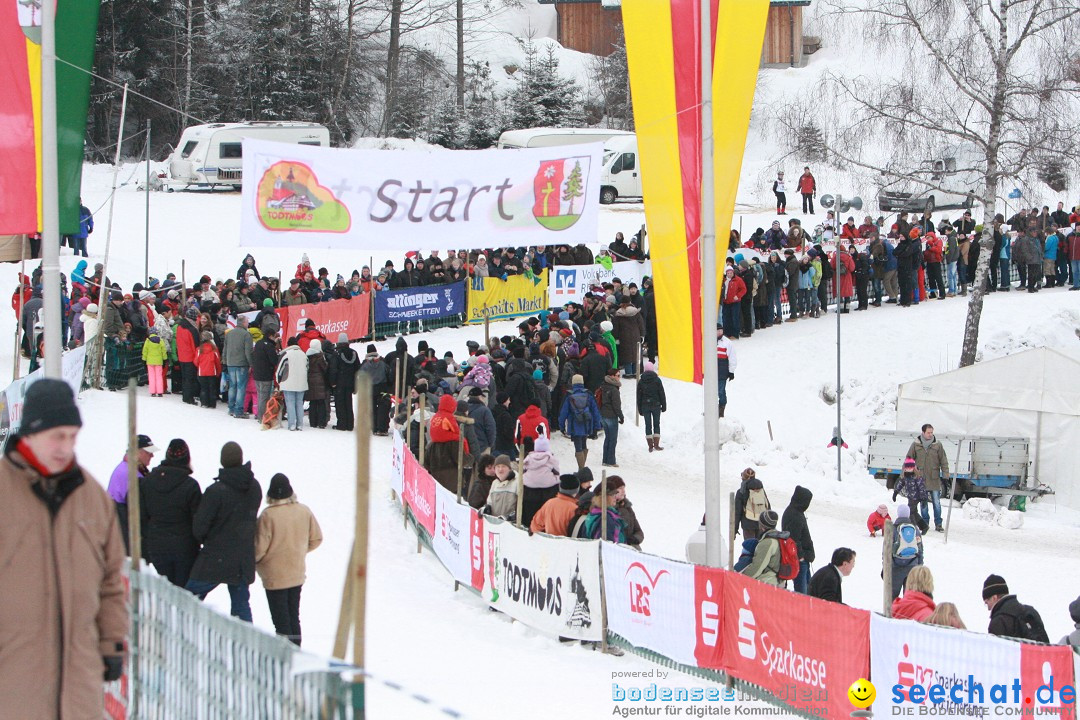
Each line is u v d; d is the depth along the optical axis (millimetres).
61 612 4855
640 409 22734
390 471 19672
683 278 11898
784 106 31125
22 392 16156
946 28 26188
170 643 6090
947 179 33094
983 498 21266
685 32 11539
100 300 22562
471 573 13820
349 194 10008
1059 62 25500
